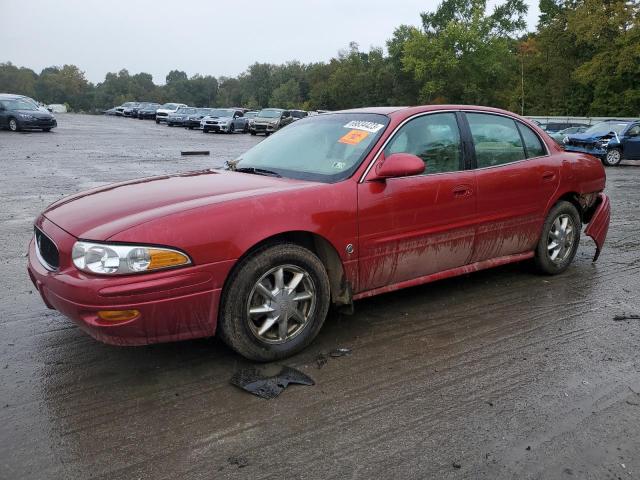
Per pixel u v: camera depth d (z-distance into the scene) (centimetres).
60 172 1320
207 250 309
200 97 15925
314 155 409
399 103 7031
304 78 12112
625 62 3972
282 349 345
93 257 293
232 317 325
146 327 300
